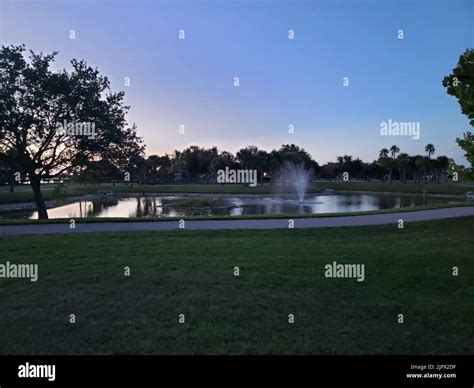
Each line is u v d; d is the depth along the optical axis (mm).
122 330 4742
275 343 4391
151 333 4648
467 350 4254
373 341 4445
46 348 4301
